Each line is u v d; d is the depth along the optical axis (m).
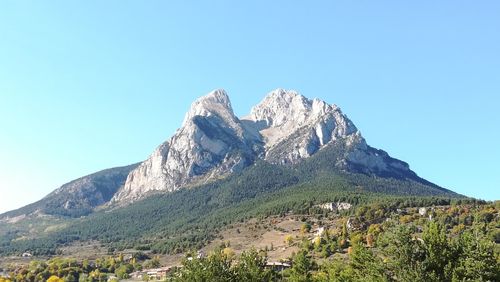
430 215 193.50
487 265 52.78
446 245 55.78
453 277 51.47
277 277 66.38
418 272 53.25
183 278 60.06
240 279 59.00
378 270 57.81
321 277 82.56
